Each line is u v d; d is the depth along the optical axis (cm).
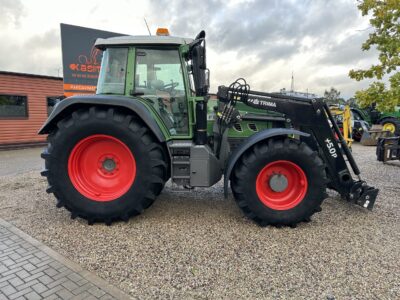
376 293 225
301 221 347
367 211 399
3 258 272
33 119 1203
